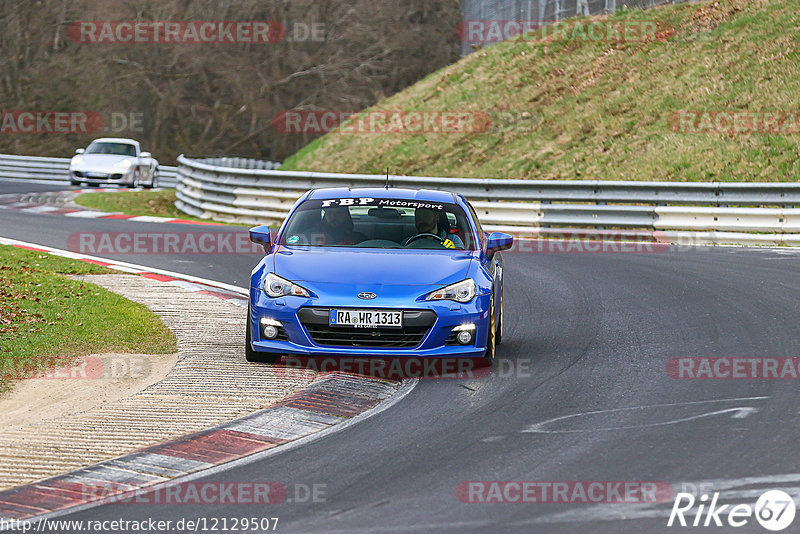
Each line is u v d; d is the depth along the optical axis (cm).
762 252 6222
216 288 4834
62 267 5275
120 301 4278
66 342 3525
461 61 13338
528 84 11656
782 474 2147
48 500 2056
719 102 9700
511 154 10281
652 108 10069
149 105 19550
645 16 12119
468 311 3122
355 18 19400
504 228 7538
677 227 6981
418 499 2023
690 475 2153
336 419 2673
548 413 2689
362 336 3094
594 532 1834
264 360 3278
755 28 10756
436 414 2697
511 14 14162
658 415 2648
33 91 19838
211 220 8862
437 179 7875
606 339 3675
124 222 7794
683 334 3741
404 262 3266
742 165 8519
